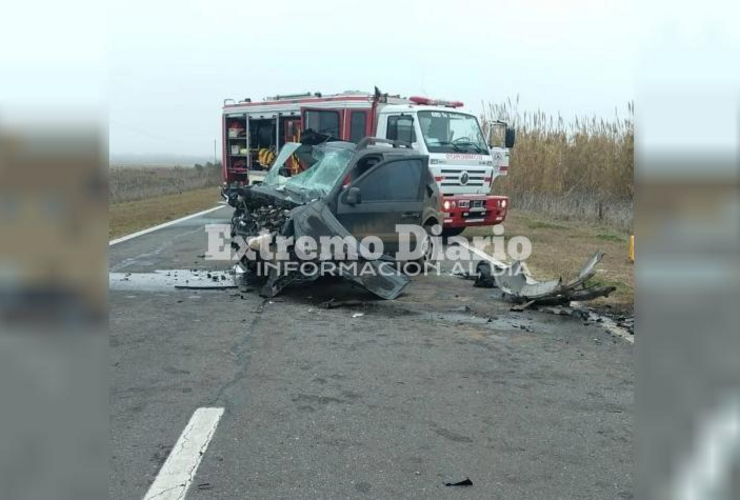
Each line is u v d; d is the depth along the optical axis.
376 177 8.80
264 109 16.81
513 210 19.38
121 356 5.37
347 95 14.18
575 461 3.62
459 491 3.29
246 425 4.05
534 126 19.44
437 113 12.65
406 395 4.60
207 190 34.84
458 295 7.94
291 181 9.62
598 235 13.73
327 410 4.30
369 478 3.40
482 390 4.71
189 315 6.83
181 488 3.27
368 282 7.54
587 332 6.28
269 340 5.93
